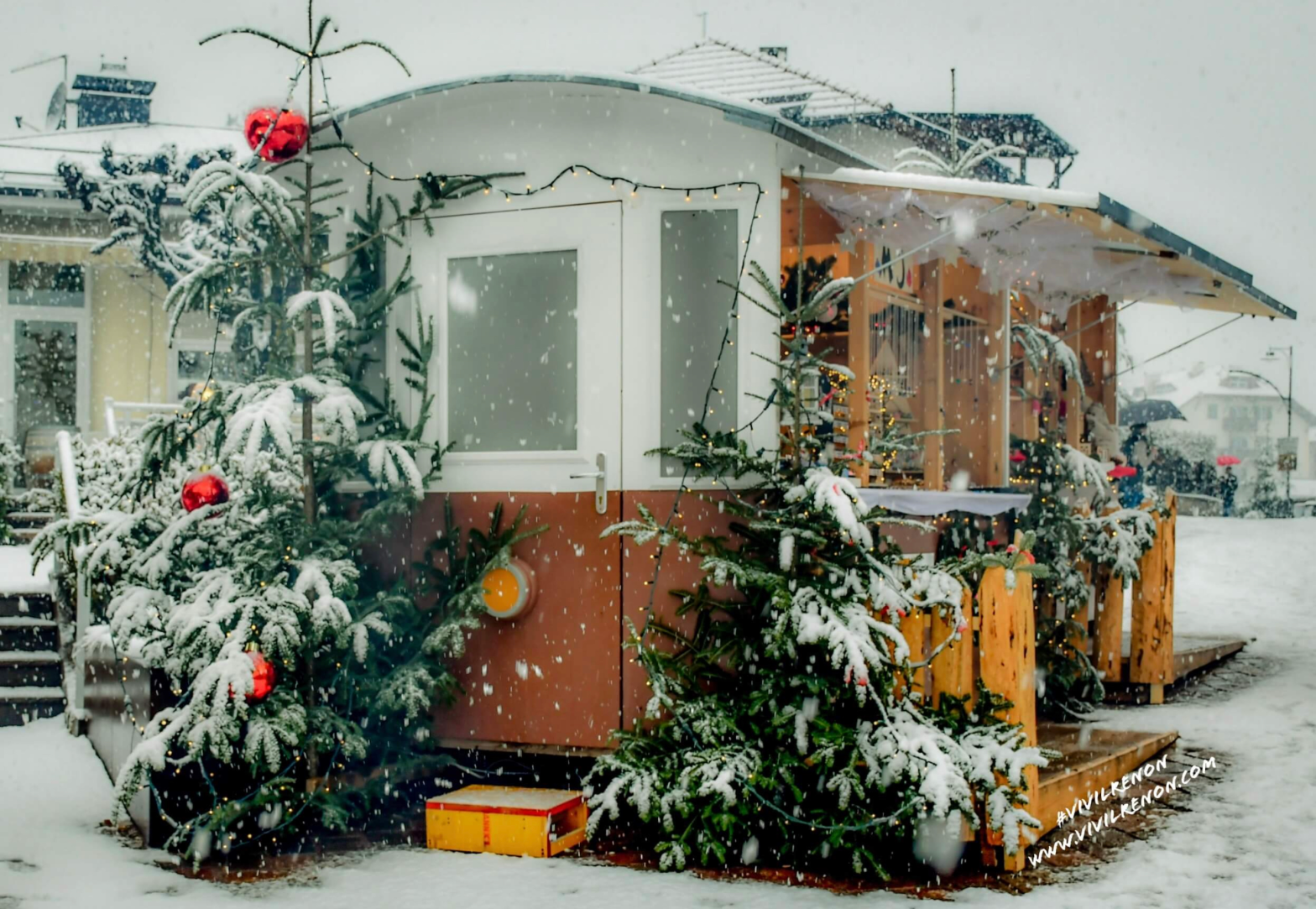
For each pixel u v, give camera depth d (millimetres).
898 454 8625
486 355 7449
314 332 7570
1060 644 8758
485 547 7121
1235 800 6750
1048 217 7715
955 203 7473
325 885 5684
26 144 16969
